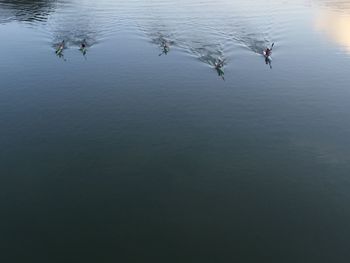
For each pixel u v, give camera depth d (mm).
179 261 37781
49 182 46562
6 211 42719
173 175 47688
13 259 37719
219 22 87062
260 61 72188
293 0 102000
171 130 54906
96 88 63875
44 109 58781
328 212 42906
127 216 42375
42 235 40094
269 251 38812
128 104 60094
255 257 38250
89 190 45531
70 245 39125
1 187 45750
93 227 41062
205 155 50656
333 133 54344
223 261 37812
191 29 83625
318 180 46875
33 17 91000
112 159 50031
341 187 45906
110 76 67250
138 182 46719
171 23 86625
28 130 54656
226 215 42562
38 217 42094
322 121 56594
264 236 40312
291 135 54000
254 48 76500
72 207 43312
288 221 41938
